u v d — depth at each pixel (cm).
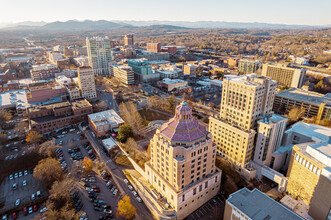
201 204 12288
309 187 11075
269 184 13862
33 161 15750
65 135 19662
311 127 16262
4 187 13525
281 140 15162
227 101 15438
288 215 9300
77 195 12794
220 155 16075
